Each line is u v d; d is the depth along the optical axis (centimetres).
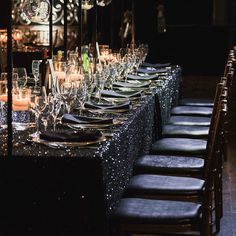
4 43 865
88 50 673
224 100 393
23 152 335
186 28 1759
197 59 1766
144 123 509
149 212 354
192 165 455
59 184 331
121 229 349
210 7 1895
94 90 545
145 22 1758
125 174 413
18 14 1096
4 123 406
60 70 540
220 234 514
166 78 720
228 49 1756
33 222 336
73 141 350
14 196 335
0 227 338
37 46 998
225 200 610
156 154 521
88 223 333
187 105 809
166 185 404
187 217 349
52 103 400
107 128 404
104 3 781
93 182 329
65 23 571
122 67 668
